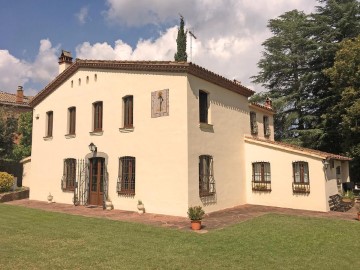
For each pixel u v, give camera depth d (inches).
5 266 275.1
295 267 281.0
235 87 677.3
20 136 1169.4
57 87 784.3
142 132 588.7
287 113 1235.2
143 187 577.3
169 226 451.5
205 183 579.2
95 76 689.0
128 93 619.8
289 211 605.3
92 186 679.1
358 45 874.8
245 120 732.7
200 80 577.0
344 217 537.3
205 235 395.5
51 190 765.3
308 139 1113.4
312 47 1186.6
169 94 557.9
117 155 625.9
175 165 537.6
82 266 277.0
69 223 473.7
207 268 275.1
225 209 621.6
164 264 283.7
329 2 1138.0
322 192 613.3
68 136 735.7
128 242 358.9
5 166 1056.2
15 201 783.1
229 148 658.8
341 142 1054.4
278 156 673.6
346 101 902.4
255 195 698.8
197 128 558.3
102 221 488.4
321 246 352.8
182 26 1236.5
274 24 1339.8
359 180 979.9
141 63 591.8
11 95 1512.1
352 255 321.7
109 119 649.0
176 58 1216.8
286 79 1312.7
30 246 341.4
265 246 347.3
